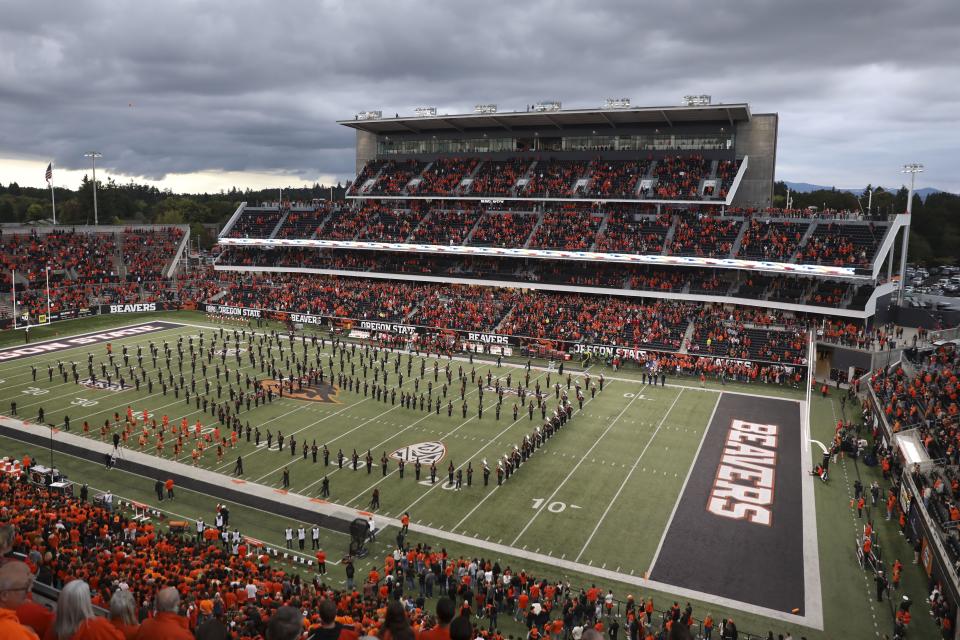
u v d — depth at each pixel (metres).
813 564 36.38
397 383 68.75
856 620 31.66
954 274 138.50
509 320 86.12
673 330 80.06
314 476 46.50
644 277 87.56
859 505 41.59
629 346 78.62
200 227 187.75
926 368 61.78
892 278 92.38
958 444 43.91
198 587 25.31
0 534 7.20
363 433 54.59
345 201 118.19
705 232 87.06
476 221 100.81
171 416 57.59
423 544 37.75
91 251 112.19
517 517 41.00
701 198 89.38
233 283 108.81
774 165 96.19
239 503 42.66
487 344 83.25
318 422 56.97
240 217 117.19
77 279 106.31
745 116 92.62
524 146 107.94
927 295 105.38
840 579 35.00
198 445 50.53
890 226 80.44
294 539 38.00
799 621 31.50
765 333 76.50
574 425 57.12
